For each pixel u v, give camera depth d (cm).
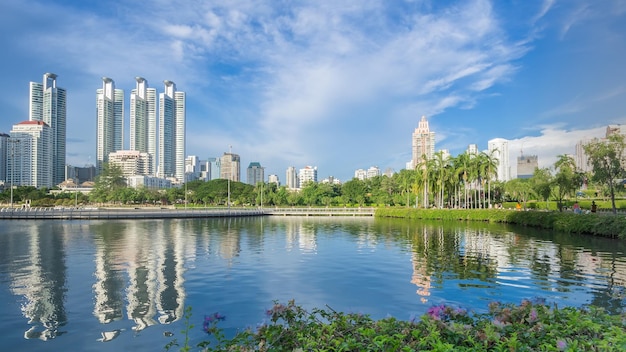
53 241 2966
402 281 1562
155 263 1983
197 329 1014
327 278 1622
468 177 6694
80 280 1575
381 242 2986
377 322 592
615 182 4050
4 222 5244
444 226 4741
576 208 4644
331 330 551
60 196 10956
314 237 3388
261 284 1514
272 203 10856
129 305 1223
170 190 12006
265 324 584
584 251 2377
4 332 990
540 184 5906
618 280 1555
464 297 1317
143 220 5856
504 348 497
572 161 4962
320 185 11312
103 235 3472
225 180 12288
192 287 1462
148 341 934
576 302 1241
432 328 534
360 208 8138
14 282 1536
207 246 2703
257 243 2905
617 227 3008
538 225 4297
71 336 965
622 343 473
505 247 2608
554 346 492
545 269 1795
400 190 10400
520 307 650
